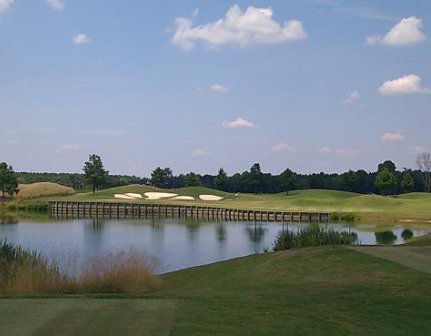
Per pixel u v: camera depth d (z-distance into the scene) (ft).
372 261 58.18
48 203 323.37
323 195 388.98
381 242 143.64
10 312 36.63
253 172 460.96
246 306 38.88
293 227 202.69
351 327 33.73
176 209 304.30
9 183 371.76
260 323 33.76
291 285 49.75
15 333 31.12
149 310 37.32
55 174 556.92
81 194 415.44
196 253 123.03
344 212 245.45
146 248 131.75
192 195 400.06
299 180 510.99
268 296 43.47
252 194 452.35
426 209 259.39
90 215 291.99
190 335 30.55
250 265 66.90
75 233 174.29
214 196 399.24
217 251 127.24
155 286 57.98
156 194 400.47
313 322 34.53
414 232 175.11
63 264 69.46
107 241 148.56
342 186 469.57
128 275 55.47
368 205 283.79
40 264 56.80
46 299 41.55
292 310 37.78
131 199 364.58
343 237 90.07
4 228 191.93
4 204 331.36
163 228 200.75
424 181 476.54
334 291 45.19
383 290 45.06
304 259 64.23
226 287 52.39
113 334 30.89
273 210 268.00
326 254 65.16
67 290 51.85
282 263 63.67
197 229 196.13
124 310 37.29
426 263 57.21
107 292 52.80
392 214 235.20
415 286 46.06
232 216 277.03
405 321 35.63
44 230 184.65
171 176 544.62
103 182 427.74
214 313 36.40
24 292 49.11
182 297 42.70
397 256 62.23
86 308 37.96
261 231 187.73
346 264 58.08
